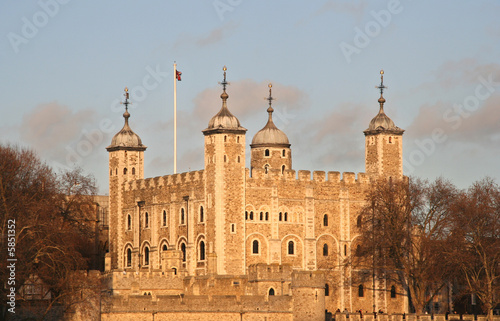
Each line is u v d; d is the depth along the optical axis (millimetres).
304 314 199875
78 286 187875
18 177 197250
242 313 198000
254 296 199125
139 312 196375
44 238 184625
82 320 191250
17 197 188500
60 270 189125
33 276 188125
